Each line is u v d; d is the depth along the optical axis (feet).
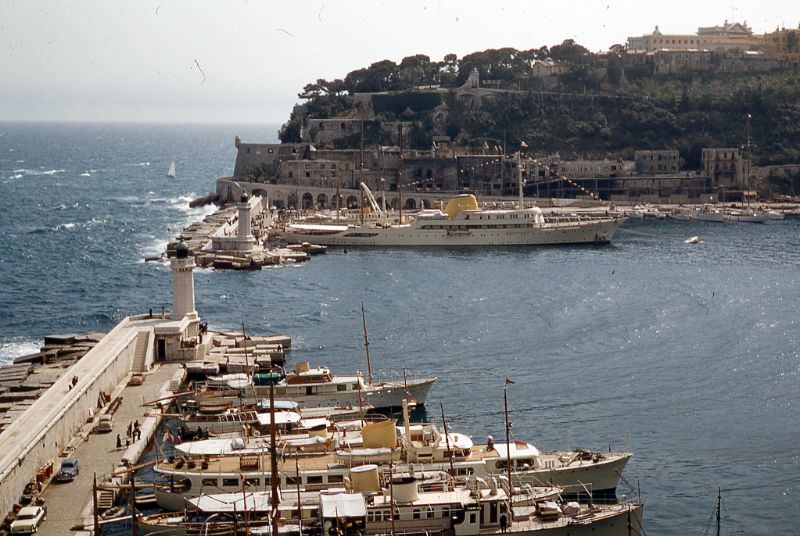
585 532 527.40
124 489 580.30
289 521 513.04
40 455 608.60
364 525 507.71
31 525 531.09
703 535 559.38
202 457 579.89
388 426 577.02
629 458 630.33
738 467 640.17
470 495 523.70
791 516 579.07
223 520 522.06
